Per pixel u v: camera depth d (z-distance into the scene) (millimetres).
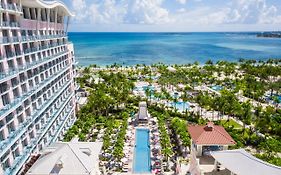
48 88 59312
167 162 54969
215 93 108438
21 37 45750
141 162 58250
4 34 40969
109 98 83938
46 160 36906
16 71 42562
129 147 63750
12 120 41500
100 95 85312
